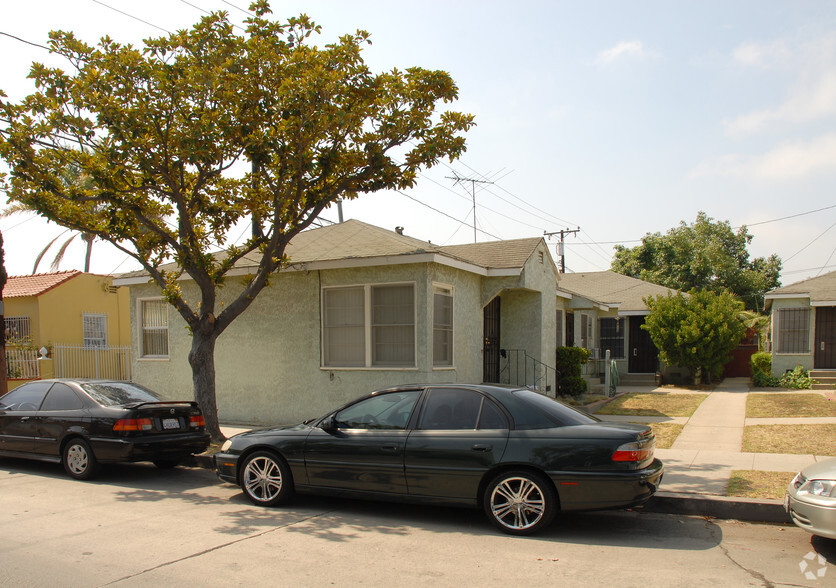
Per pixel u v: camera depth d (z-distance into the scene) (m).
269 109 10.31
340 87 9.97
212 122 9.84
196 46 10.06
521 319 16.06
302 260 13.21
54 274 24.75
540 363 15.77
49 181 10.41
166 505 7.70
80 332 24.25
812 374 20.06
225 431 12.89
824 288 20.45
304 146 10.16
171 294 10.99
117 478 9.45
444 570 5.30
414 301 12.43
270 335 14.06
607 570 5.31
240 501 7.93
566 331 21.36
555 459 6.23
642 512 7.32
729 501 7.07
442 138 10.77
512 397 6.81
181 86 9.73
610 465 6.09
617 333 24.88
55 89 10.20
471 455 6.52
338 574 5.19
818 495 5.63
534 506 6.30
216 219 12.05
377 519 7.00
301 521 6.90
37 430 9.66
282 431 7.66
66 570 5.25
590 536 6.36
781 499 7.09
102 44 10.23
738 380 23.75
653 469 6.31
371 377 12.80
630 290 26.42
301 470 7.37
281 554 5.71
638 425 6.75
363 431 7.18
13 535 6.31
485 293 14.63
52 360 20.80
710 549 5.93
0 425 10.07
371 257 12.41
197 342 11.09
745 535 6.40
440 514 7.22
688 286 36.09
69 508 7.53
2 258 12.99
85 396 9.59
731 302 21.33
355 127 10.38
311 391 13.52
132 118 9.78
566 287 27.03
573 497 6.18
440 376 12.72
